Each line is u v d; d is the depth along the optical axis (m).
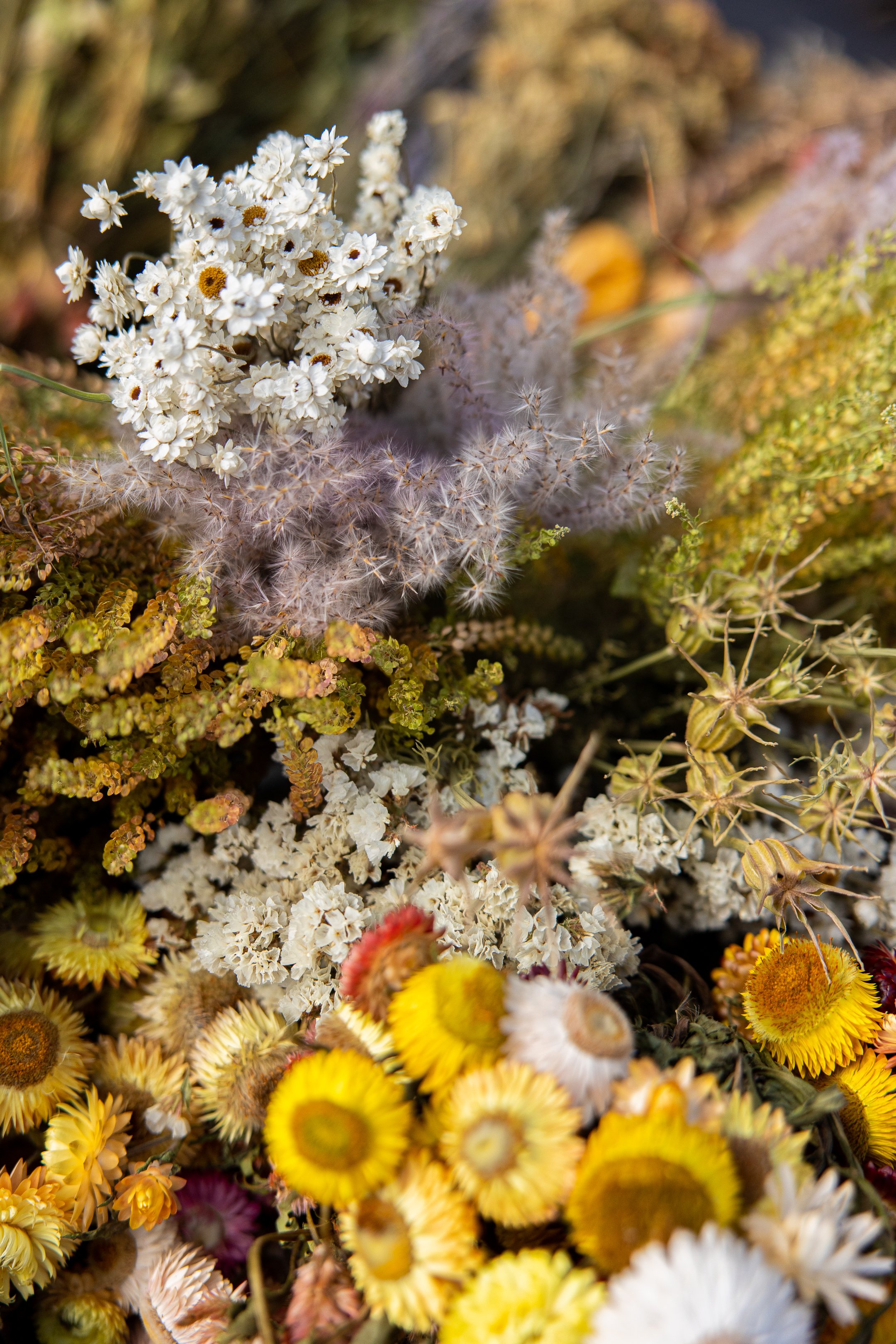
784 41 1.02
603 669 0.54
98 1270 0.47
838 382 0.52
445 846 0.41
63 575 0.47
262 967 0.47
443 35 0.87
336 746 0.49
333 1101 0.40
